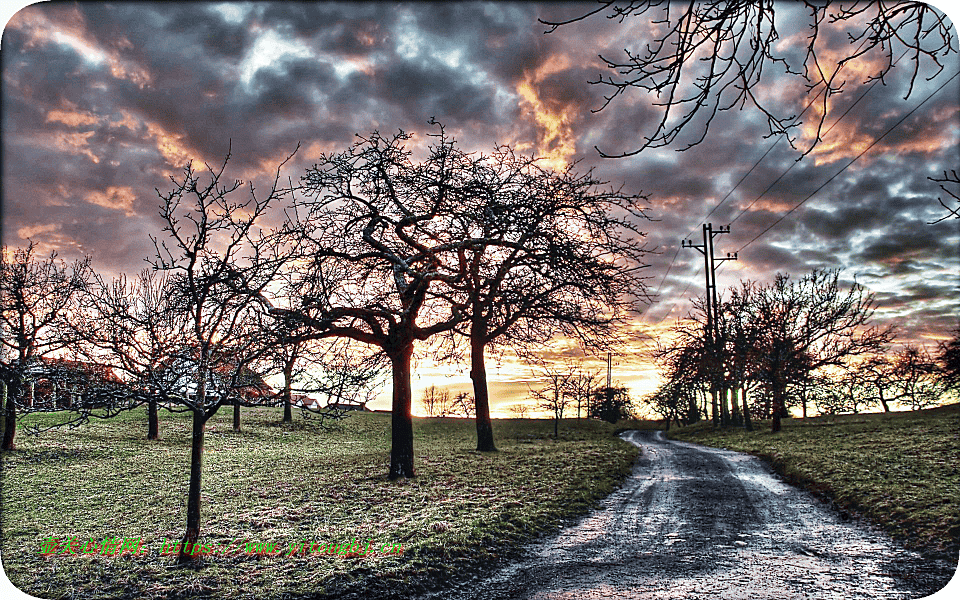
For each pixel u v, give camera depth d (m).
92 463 24.11
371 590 8.16
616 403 83.25
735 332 42.53
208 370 9.09
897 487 14.27
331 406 9.66
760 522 12.88
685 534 11.81
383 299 17.62
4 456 24.05
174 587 8.41
